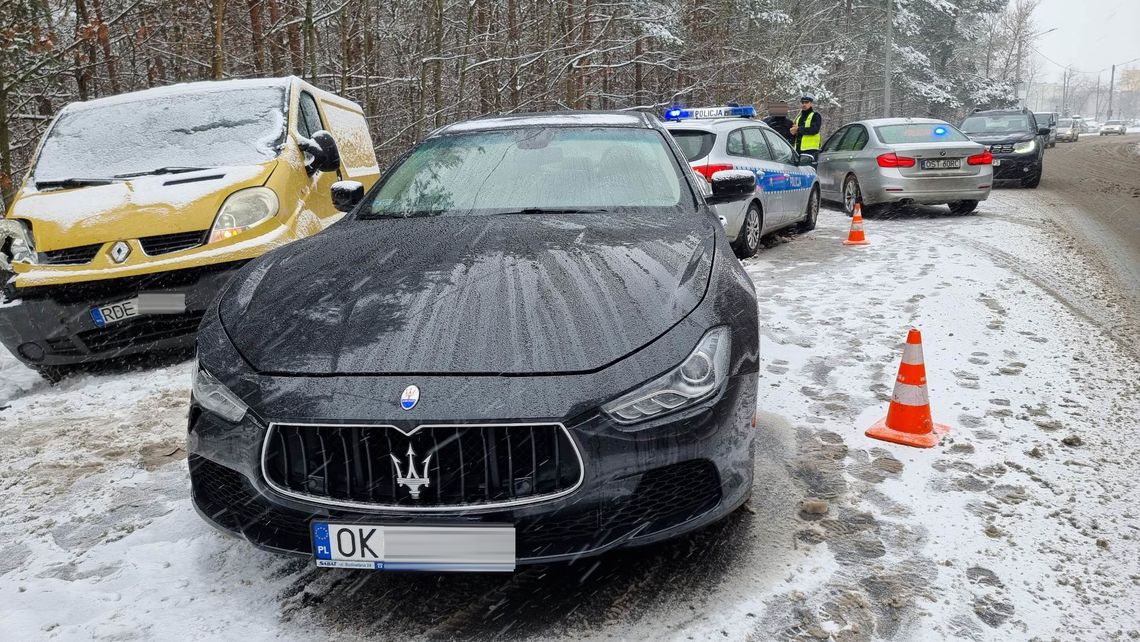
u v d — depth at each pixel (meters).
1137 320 5.33
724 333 2.33
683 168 3.61
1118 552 2.50
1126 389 3.98
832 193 12.36
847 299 6.03
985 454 3.24
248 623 2.24
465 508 2.01
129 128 5.50
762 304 5.97
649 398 2.09
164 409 4.14
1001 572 2.40
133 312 4.54
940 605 2.24
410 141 15.84
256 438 2.11
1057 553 2.50
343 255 2.78
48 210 4.73
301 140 5.56
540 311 2.26
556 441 2.03
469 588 2.39
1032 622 2.17
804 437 3.46
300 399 2.07
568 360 2.10
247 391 2.15
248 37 13.54
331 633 2.18
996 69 71.56
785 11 26.31
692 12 21.98
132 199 4.71
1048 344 4.77
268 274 2.72
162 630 2.21
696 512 2.21
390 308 2.33
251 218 4.77
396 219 3.26
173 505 3.03
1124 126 72.00
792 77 24.03
